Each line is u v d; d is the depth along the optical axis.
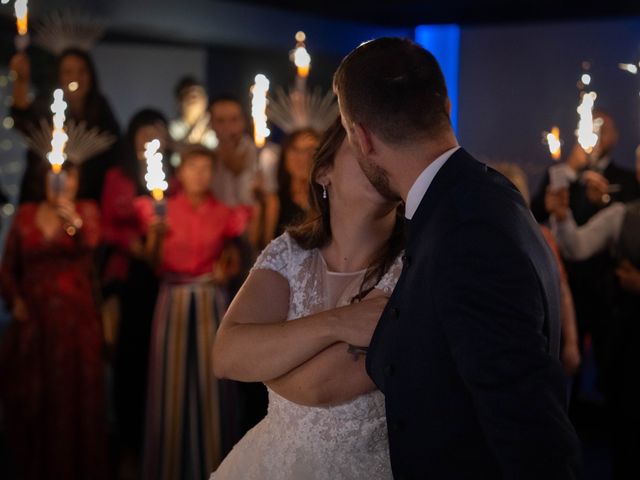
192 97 4.90
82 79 4.33
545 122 5.08
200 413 3.70
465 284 1.24
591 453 4.37
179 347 3.71
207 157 3.82
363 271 1.62
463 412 1.31
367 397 1.56
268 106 4.21
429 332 1.31
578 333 4.35
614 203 4.37
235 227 3.87
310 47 4.90
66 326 3.68
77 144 3.84
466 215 1.28
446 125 1.37
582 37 4.93
